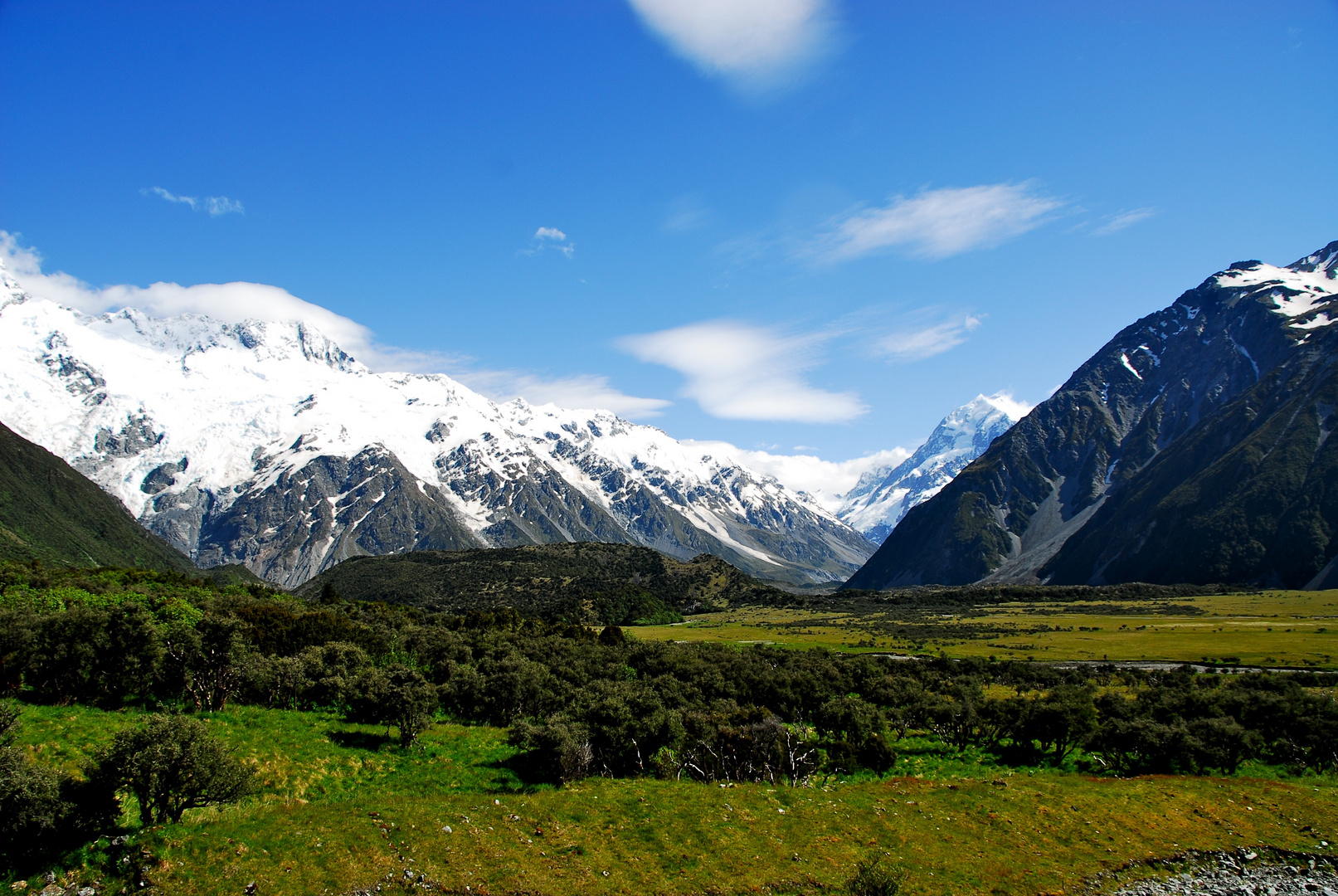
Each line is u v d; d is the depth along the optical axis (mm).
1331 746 62625
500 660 94375
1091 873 38812
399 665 71188
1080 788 49375
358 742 58250
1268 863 41094
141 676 59219
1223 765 60344
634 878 34719
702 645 137000
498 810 39781
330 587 175375
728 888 34531
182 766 35062
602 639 145625
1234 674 119188
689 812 41188
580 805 41594
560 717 57438
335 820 36375
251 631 92188
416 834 35812
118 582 134625
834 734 69250
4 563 129375
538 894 32625
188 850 31734
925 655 148750
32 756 40625
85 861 30375
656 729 57406
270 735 55500
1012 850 40438
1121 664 135375
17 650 54406
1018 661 132250
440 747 59719
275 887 30500
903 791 47312
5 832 29078
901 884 35375
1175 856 41125
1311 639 155000
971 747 72500
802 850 38281
